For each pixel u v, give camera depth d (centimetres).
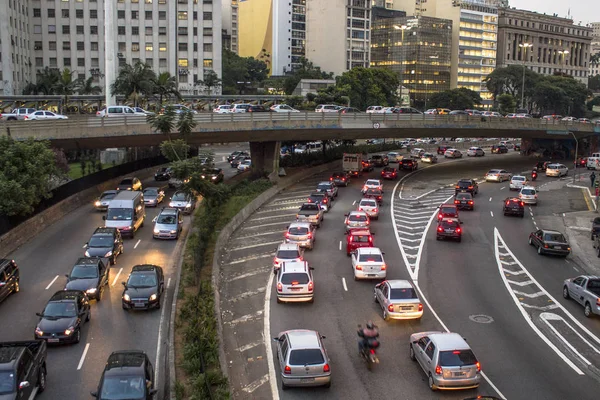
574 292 3059
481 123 8125
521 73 18212
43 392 2027
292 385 2006
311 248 4050
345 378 2150
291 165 8188
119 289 3166
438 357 2016
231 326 2677
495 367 2272
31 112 6562
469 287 3316
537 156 10525
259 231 4616
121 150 8344
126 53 13838
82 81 11125
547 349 2472
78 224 4712
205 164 4828
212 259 3572
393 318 2680
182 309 2625
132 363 1873
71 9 13488
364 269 3297
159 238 4297
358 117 6981
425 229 4788
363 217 4553
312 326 2669
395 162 9362
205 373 1883
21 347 1944
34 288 3183
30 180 4150
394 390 2059
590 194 6662
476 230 4816
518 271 3678
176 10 14075
